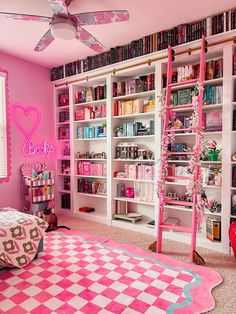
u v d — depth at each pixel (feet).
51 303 5.98
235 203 8.82
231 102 8.61
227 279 7.09
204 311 5.67
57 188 14.49
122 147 11.96
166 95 9.28
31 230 8.18
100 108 12.62
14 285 6.76
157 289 6.53
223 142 8.84
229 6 8.07
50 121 14.15
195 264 8.00
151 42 10.09
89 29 9.53
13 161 12.32
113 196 12.23
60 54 11.96
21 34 9.84
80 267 7.74
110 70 11.84
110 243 9.73
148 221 11.84
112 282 6.88
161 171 9.25
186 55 9.47
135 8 8.13
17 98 12.45
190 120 9.89
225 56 8.66
